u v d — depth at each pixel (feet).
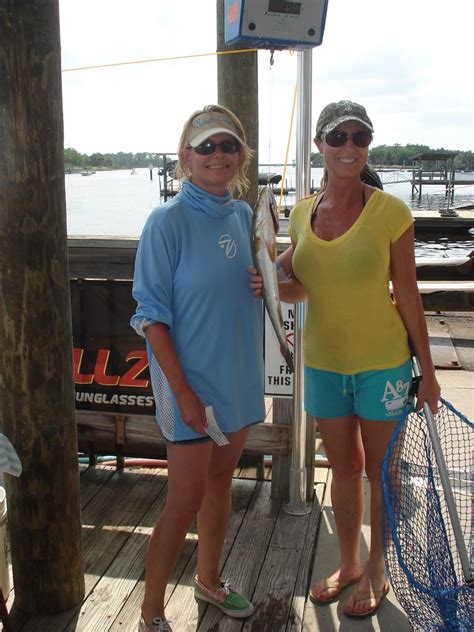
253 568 9.78
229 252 7.47
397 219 7.69
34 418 8.21
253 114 11.76
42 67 7.42
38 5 7.28
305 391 8.80
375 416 8.13
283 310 11.10
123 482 12.62
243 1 8.87
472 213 68.80
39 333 8.02
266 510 11.47
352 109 7.61
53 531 8.55
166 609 8.83
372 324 7.93
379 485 8.49
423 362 8.04
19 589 8.77
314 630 8.47
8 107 7.43
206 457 7.57
